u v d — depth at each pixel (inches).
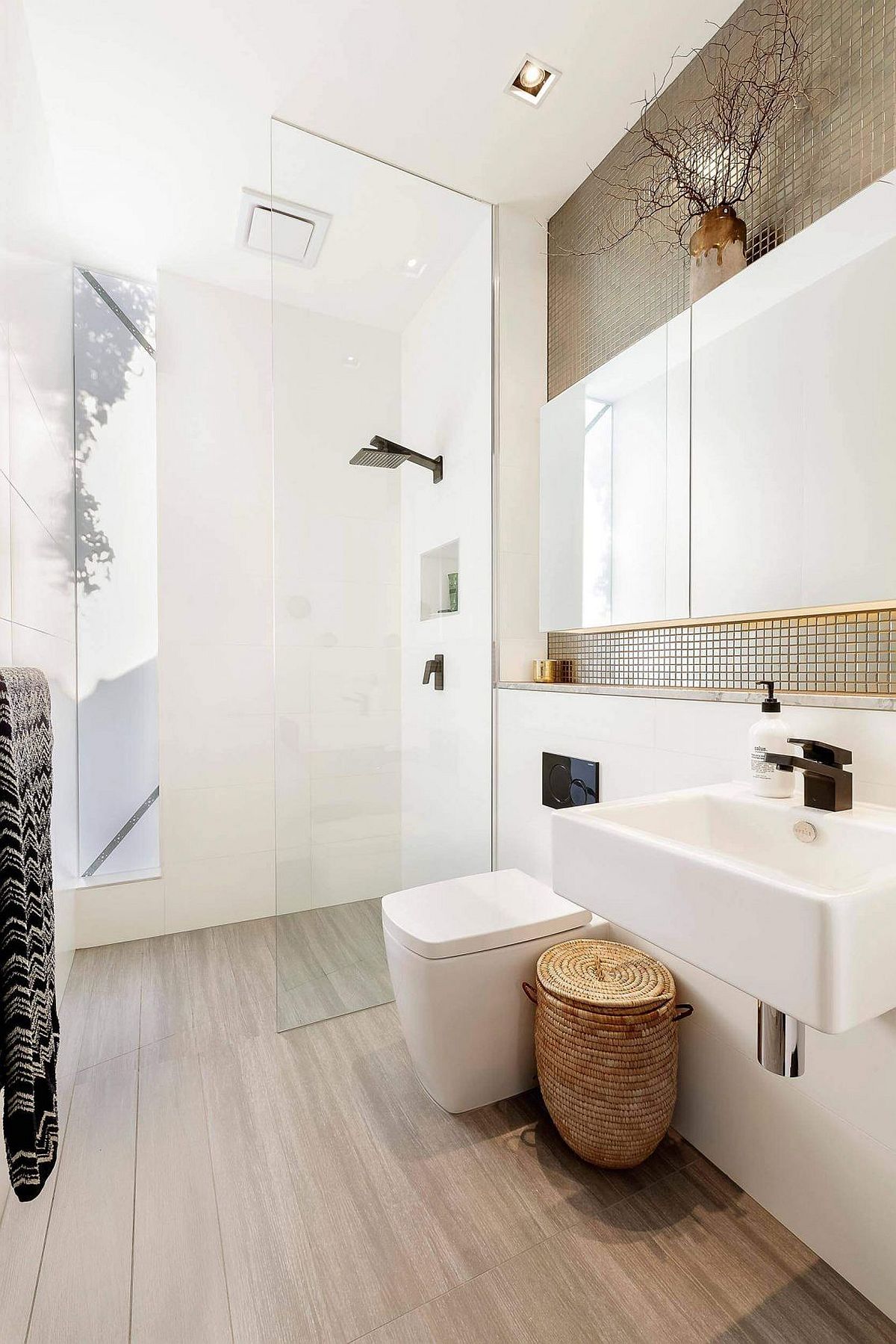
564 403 83.4
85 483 100.9
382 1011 76.5
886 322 46.6
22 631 58.2
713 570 61.0
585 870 41.3
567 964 56.4
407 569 84.6
